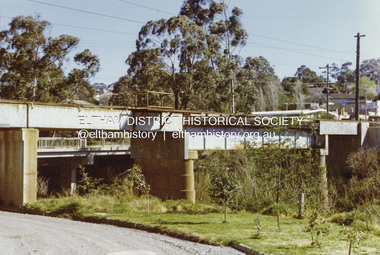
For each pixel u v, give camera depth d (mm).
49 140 54844
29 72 56594
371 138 45938
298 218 21578
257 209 26031
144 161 34156
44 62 56656
